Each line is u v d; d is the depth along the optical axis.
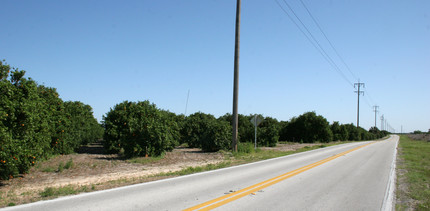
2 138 8.16
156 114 17.80
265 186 9.03
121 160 15.70
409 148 32.56
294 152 25.02
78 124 19.58
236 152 20.70
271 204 6.85
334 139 60.59
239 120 41.28
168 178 10.34
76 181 9.80
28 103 9.56
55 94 16.83
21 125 9.09
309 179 10.62
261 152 23.48
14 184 9.19
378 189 9.04
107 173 11.60
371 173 12.55
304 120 51.62
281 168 13.59
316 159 18.41
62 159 15.29
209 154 20.34
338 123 62.62
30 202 6.61
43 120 10.77
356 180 10.63
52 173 11.30
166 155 18.67
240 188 8.62
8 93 9.05
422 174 12.42
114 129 18.16
